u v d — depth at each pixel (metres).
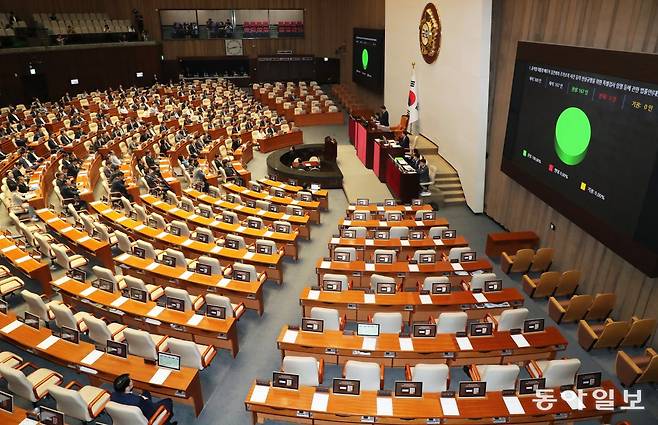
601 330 11.25
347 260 13.48
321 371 9.09
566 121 12.77
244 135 28.20
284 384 8.31
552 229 14.41
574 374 8.75
